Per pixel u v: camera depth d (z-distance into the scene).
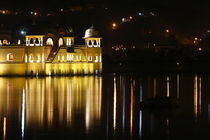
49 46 129.00
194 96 72.69
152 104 59.22
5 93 76.31
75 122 48.00
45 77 120.38
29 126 45.56
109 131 43.34
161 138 40.59
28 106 60.09
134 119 49.91
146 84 94.88
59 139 40.00
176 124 47.03
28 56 124.38
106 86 90.62
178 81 103.06
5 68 124.50
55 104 62.28
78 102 64.56
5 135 41.38
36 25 126.44
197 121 48.84
